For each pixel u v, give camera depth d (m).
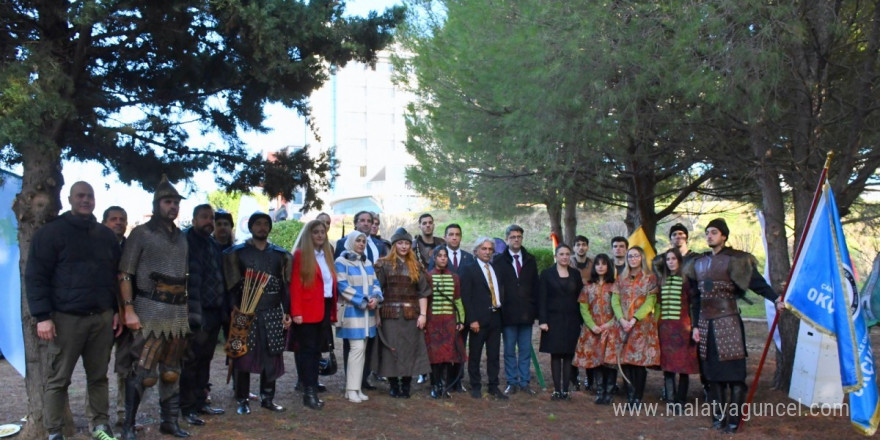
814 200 6.13
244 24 5.84
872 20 6.98
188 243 5.99
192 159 7.00
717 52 6.42
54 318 5.06
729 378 6.27
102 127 6.17
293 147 7.60
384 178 52.50
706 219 26.56
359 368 7.25
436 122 9.94
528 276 7.95
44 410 5.17
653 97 7.21
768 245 8.12
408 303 7.39
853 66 7.20
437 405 7.20
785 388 7.86
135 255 5.34
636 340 7.25
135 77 6.66
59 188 5.78
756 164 8.01
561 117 7.31
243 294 6.37
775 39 6.41
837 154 7.89
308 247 6.75
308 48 6.26
